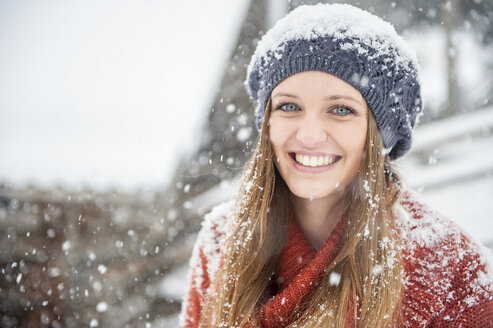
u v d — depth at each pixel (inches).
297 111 52.2
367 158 52.9
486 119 324.8
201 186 247.4
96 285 209.8
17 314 203.5
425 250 51.9
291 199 58.6
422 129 387.2
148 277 215.5
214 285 59.9
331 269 50.9
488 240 135.7
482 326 49.1
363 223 51.6
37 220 232.8
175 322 183.8
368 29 52.0
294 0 313.0
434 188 231.6
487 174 227.9
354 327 50.4
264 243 56.9
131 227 239.3
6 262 218.5
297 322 50.2
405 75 54.8
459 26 512.1
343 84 50.2
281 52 52.7
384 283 50.4
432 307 50.5
